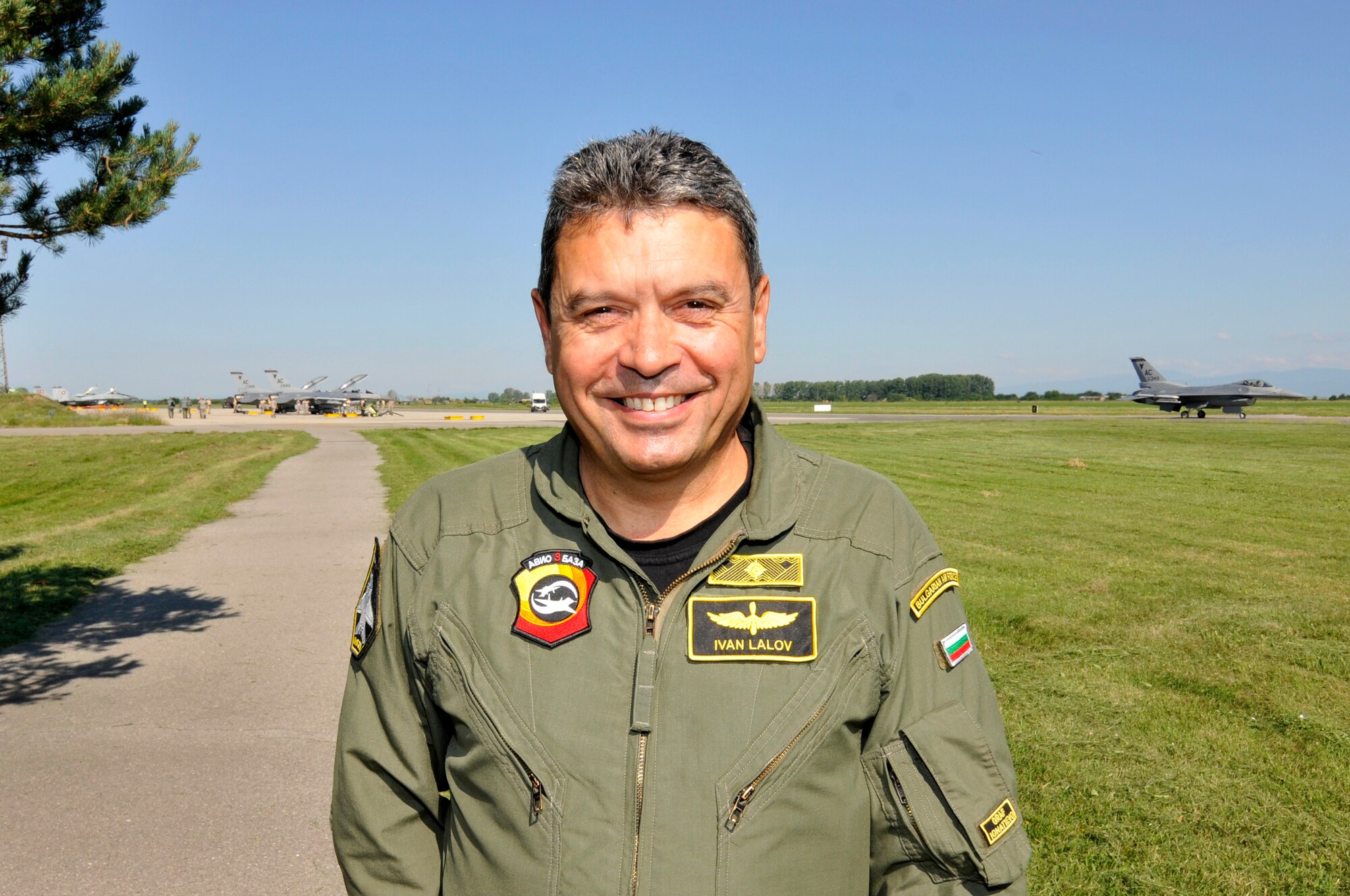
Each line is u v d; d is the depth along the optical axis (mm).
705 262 1096
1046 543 10945
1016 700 5410
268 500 16344
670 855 1021
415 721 1242
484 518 1242
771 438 1225
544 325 1279
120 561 10234
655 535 1190
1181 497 15883
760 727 1050
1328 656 6230
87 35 5785
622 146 1137
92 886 3539
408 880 1233
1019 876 1082
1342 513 13828
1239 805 4082
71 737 5047
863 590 1121
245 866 3689
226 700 5672
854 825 1090
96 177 5727
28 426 47812
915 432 39906
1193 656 6285
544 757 1070
